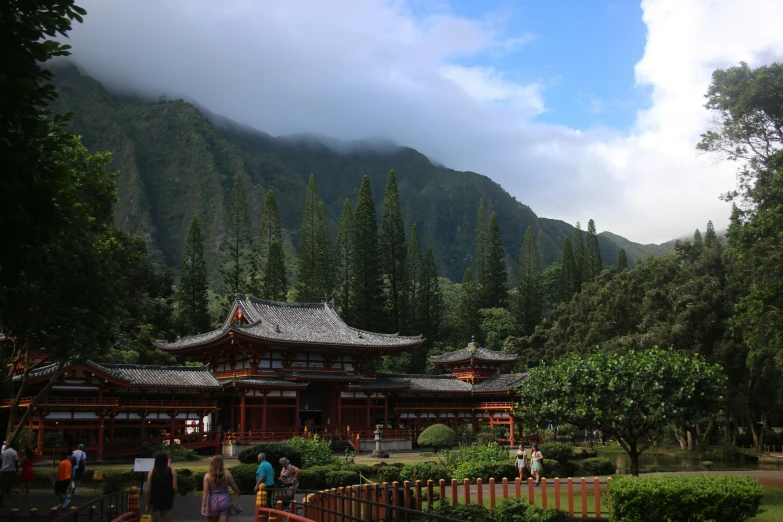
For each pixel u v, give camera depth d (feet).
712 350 224.12
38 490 115.14
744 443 256.32
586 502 85.87
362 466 131.34
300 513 76.89
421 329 334.65
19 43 35.42
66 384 158.40
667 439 230.07
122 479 118.21
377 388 215.92
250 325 201.87
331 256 349.82
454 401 237.45
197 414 185.16
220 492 55.93
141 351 248.11
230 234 331.16
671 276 250.98
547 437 222.07
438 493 97.66
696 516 65.98
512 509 77.00
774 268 130.72
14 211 37.45
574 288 394.73
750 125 134.10
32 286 84.84
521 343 329.11
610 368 98.94
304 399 216.33
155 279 276.82
